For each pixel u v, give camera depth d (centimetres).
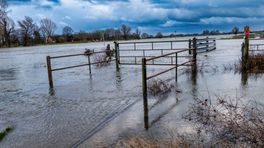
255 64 984
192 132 418
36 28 9981
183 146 355
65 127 498
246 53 1001
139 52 2666
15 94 855
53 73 1309
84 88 867
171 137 402
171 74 1018
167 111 542
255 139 346
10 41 9269
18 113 620
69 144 419
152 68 1270
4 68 1797
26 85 1020
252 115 457
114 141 412
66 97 750
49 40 10256
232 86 739
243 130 369
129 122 494
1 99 789
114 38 8962
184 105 573
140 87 810
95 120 525
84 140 427
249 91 669
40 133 477
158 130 441
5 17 8869
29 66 1858
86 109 611
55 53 3403
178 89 737
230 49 2292
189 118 471
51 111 616
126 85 868
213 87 740
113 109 594
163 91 717
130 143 393
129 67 1367
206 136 399
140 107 589
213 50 2211
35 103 706
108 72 1220
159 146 367
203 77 909
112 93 762
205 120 457
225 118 422
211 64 1234
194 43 1042
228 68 1069
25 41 9600
